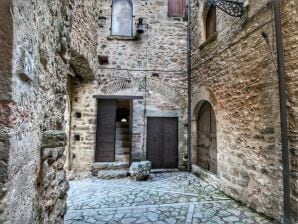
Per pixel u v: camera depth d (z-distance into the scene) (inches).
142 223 106.3
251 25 126.1
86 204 133.2
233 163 143.5
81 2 168.9
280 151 103.0
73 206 129.8
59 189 64.6
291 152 97.3
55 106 65.1
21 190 38.7
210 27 194.9
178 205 130.7
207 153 197.3
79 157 212.4
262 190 115.4
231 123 147.2
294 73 96.3
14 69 35.2
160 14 238.5
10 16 34.3
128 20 235.6
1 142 33.3
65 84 75.0
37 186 49.5
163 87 232.7
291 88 97.6
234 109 143.9
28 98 42.7
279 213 103.4
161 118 233.1
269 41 111.2
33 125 46.0
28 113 42.7
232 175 144.3
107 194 153.3
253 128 123.7
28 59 41.6
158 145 231.0
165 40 237.0
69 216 114.7
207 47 189.2
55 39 62.8
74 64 185.8
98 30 226.4
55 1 61.9
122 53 229.5
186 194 152.0
